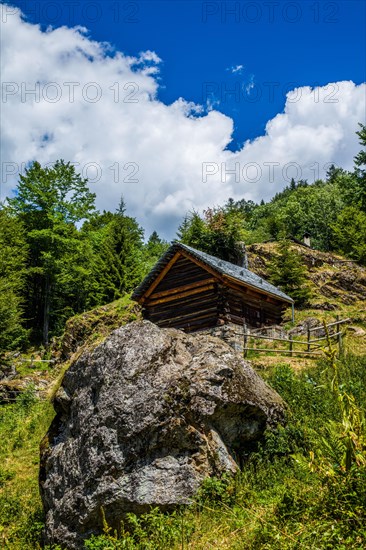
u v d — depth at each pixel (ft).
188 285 77.77
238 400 27.76
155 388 26.66
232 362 29.53
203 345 30.45
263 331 79.92
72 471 27.14
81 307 147.95
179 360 28.76
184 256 78.54
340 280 131.34
